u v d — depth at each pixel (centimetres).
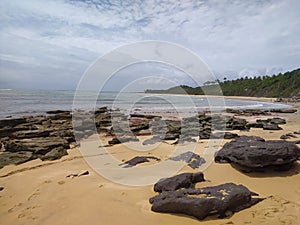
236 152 721
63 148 1077
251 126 1673
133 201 544
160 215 480
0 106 3375
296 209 493
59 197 582
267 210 487
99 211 502
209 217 464
